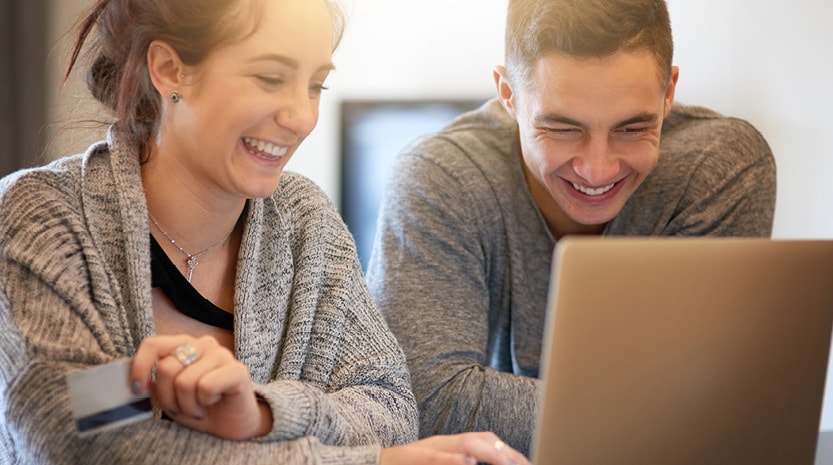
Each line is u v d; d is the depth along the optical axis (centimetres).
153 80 108
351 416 112
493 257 155
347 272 129
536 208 153
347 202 298
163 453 93
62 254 103
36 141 274
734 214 153
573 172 136
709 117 161
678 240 83
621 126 131
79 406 82
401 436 117
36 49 276
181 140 109
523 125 139
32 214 104
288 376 120
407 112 292
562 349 80
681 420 90
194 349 92
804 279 93
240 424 95
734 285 88
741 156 155
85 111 121
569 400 82
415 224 149
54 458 92
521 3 136
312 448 98
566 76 129
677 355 87
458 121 164
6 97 275
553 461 84
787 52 245
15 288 100
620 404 85
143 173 114
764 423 97
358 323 127
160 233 115
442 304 145
